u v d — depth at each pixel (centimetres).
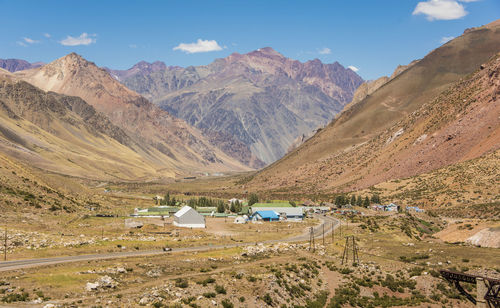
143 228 13662
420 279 6962
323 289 6862
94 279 6381
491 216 12912
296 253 9719
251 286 6125
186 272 7356
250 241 12000
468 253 8512
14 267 7025
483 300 4722
